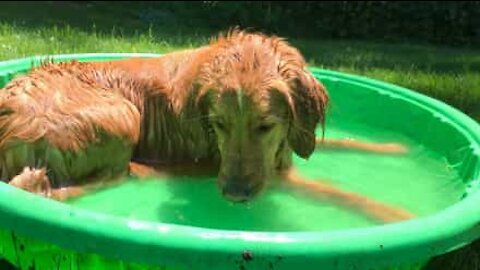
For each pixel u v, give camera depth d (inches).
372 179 47.5
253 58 42.0
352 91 60.5
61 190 41.1
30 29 95.5
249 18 136.7
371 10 135.1
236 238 29.7
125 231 30.1
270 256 29.4
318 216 40.9
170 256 29.6
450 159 50.6
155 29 119.2
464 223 33.4
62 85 43.6
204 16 139.2
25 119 40.6
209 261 29.5
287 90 41.4
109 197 42.4
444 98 77.7
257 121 40.3
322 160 50.9
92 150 42.3
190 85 44.6
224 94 40.3
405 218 41.1
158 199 42.9
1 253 35.9
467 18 131.8
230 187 39.3
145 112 48.1
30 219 31.6
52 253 32.5
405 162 51.3
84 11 137.8
